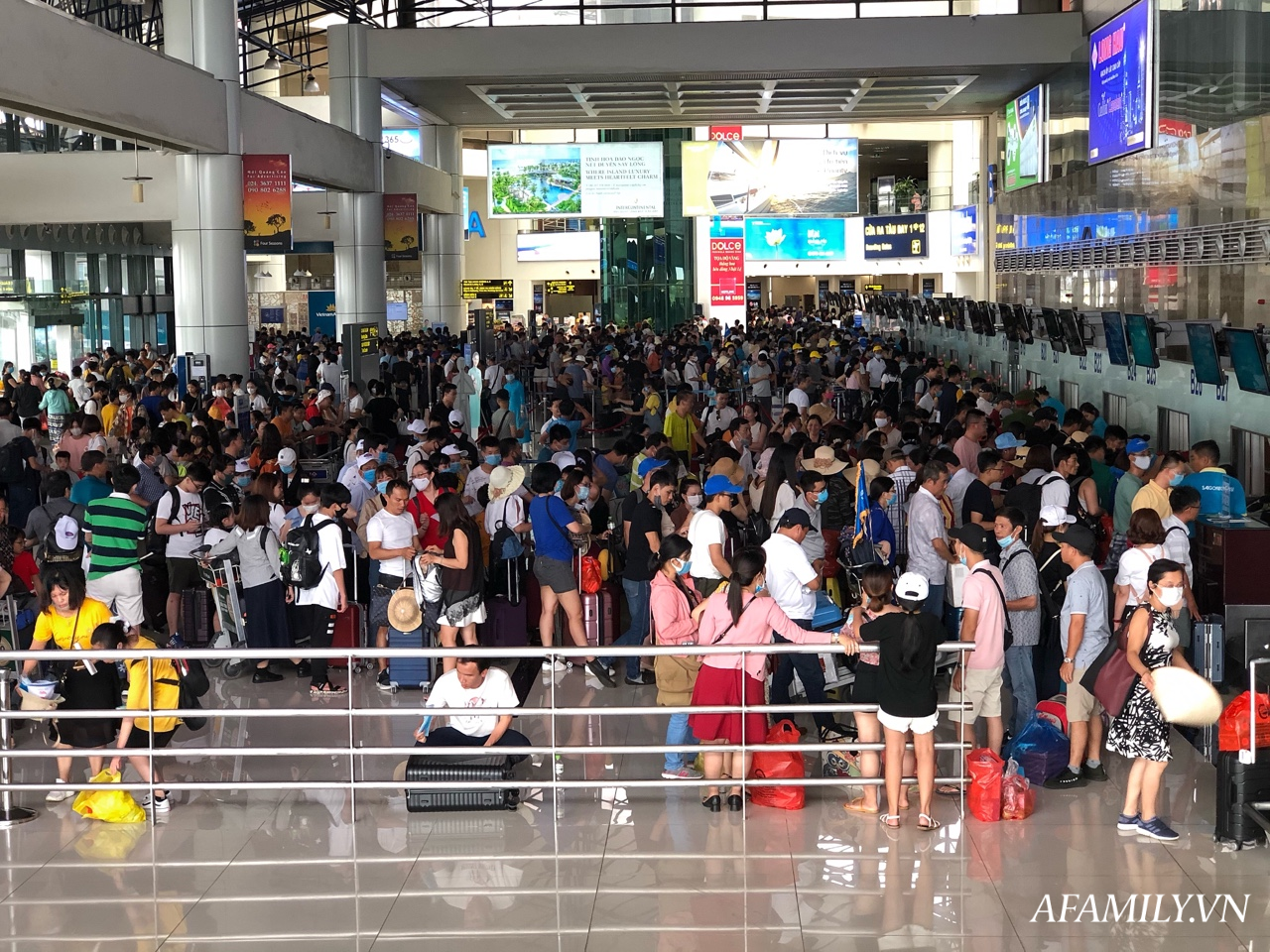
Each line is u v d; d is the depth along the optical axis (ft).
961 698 25.41
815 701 29.04
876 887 22.25
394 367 90.89
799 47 93.71
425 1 101.09
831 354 99.04
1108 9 85.76
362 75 98.84
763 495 37.63
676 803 26.50
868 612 25.38
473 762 26.32
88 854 24.26
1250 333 41.60
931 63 93.66
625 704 33.37
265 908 21.74
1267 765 23.61
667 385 88.43
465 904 21.76
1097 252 88.02
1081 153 92.07
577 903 21.72
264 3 114.52
